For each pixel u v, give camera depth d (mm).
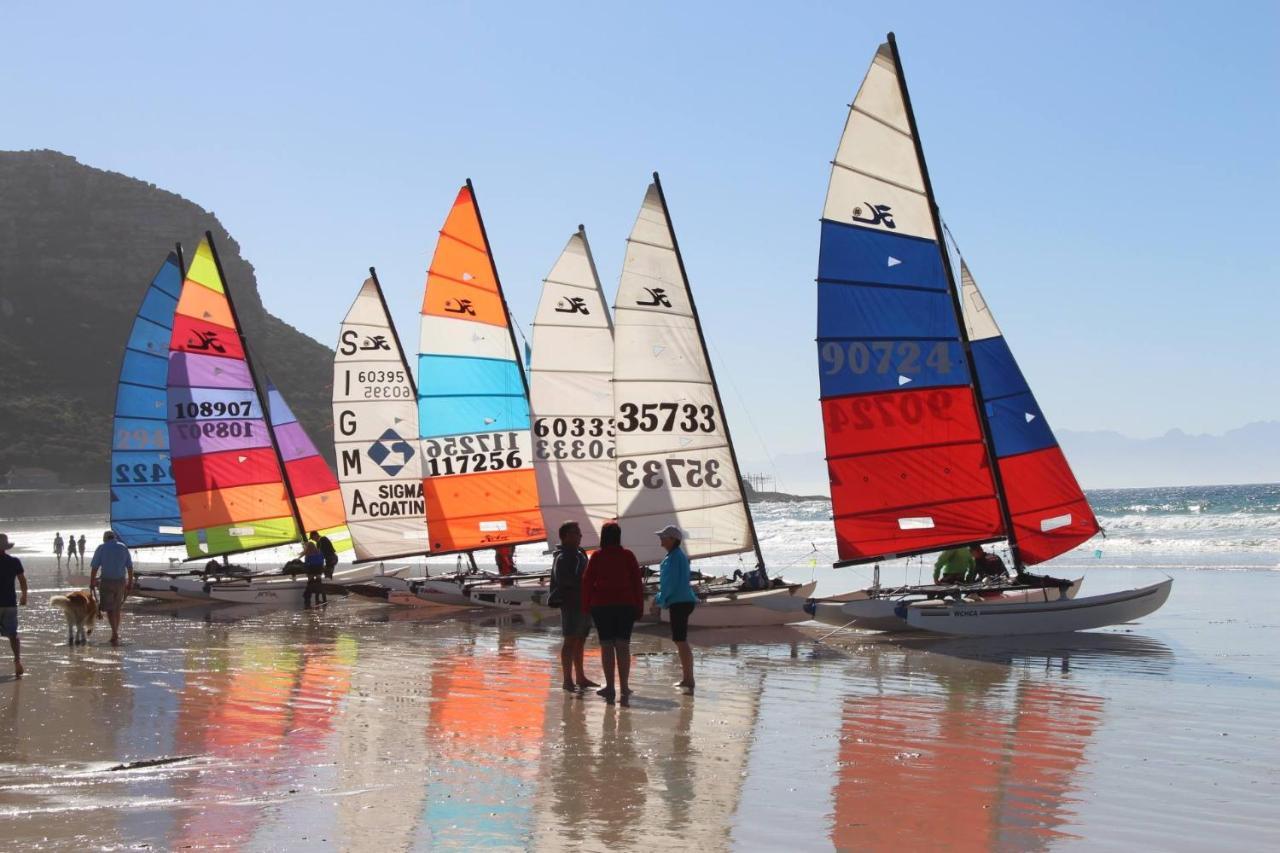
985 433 18969
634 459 21484
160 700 13602
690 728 11656
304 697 13734
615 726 11766
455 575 27188
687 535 21594
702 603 20516
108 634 21266
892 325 18984
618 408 21516
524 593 25281
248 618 24500
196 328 29266
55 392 169750
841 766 10031
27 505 137250
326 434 171375
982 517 19047
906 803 8859
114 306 185625
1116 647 17516
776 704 13000
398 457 30719
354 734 11477
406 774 9805
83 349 178375
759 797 9031
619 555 13078
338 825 8305
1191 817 8523
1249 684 14195
